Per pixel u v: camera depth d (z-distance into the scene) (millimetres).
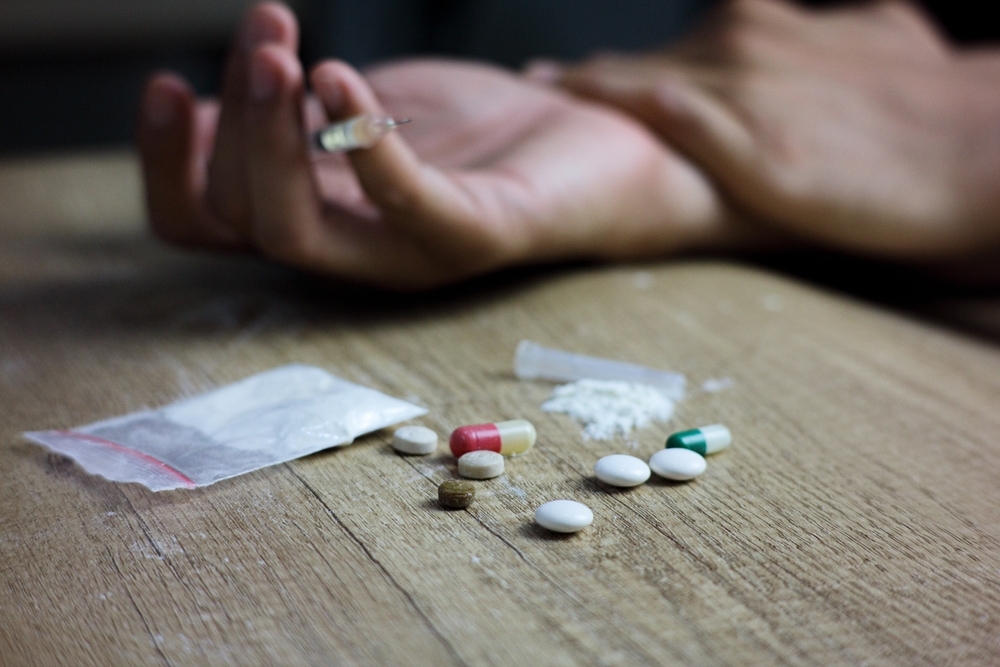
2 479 394
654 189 543
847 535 377
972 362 487
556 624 343
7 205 668
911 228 556
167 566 360
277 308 512
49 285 535
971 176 562
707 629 343
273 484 391
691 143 558
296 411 411
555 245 514
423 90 545
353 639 339
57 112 1243
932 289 594
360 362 464
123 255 576
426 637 339
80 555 364
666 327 500
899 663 337
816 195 553
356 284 532
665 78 588
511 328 495
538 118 548
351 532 372
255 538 370
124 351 469
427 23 1277
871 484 401
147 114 505
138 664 333
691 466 393
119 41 1185
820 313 524
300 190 457
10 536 370
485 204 477
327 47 1246
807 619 347
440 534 372
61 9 1102
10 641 339
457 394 443
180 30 1199
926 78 599
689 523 379
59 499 385
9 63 1188
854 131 570
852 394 454
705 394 449
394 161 446
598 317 507
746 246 587
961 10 908
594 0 1265
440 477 396
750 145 554
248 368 458
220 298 521
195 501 384
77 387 443
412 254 484
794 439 423
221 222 488
